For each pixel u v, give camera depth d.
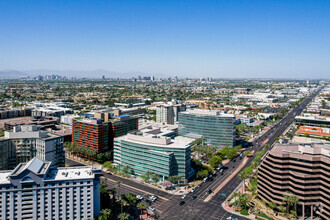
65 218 182.50
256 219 198.38
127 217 186.62
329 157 196.12
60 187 179.88
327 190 189.75
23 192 174.75
